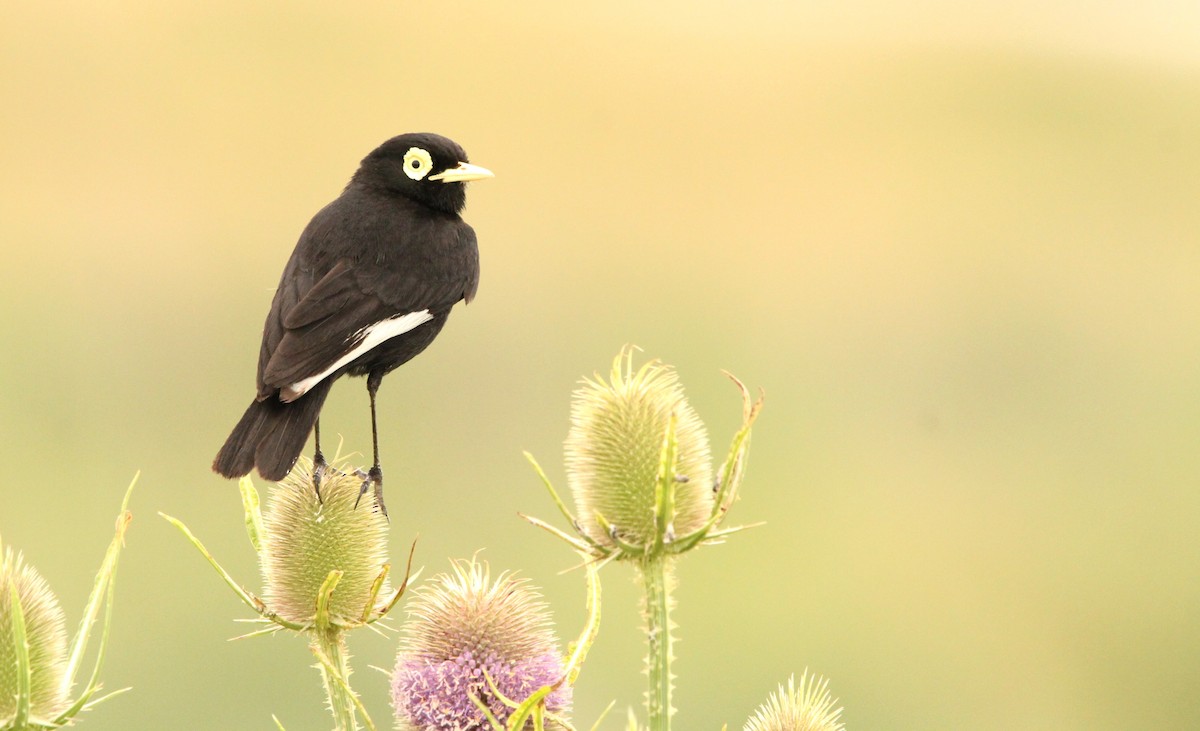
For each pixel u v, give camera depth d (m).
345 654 7.16
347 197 9.66
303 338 8.72
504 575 7.16
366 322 8.99
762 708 6.97
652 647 6.52
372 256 9.23
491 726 6.72
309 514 7.30
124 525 6.54
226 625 14.51
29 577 6.64
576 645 6.78
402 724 6.86
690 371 23.27
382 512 9.22
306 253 9.25
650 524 6.60
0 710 6.30
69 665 6.50
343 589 7.22
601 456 6.71
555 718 6.53
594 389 6.99
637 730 6.26
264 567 7.43
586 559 6.60
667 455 6.38
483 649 6.81
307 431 8.19
